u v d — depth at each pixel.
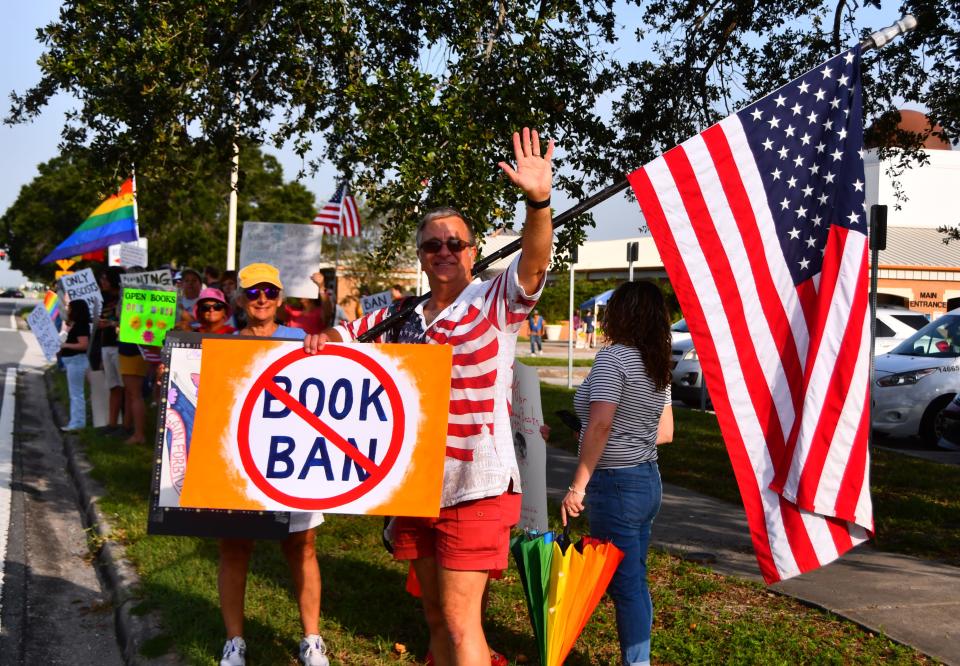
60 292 18.86
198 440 3.26
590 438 3.85
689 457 10.52
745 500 4.23
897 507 8.03
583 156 8.04
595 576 3.69
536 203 3.08
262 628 4.82
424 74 6.71
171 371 3.91
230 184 9.64
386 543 3.85
